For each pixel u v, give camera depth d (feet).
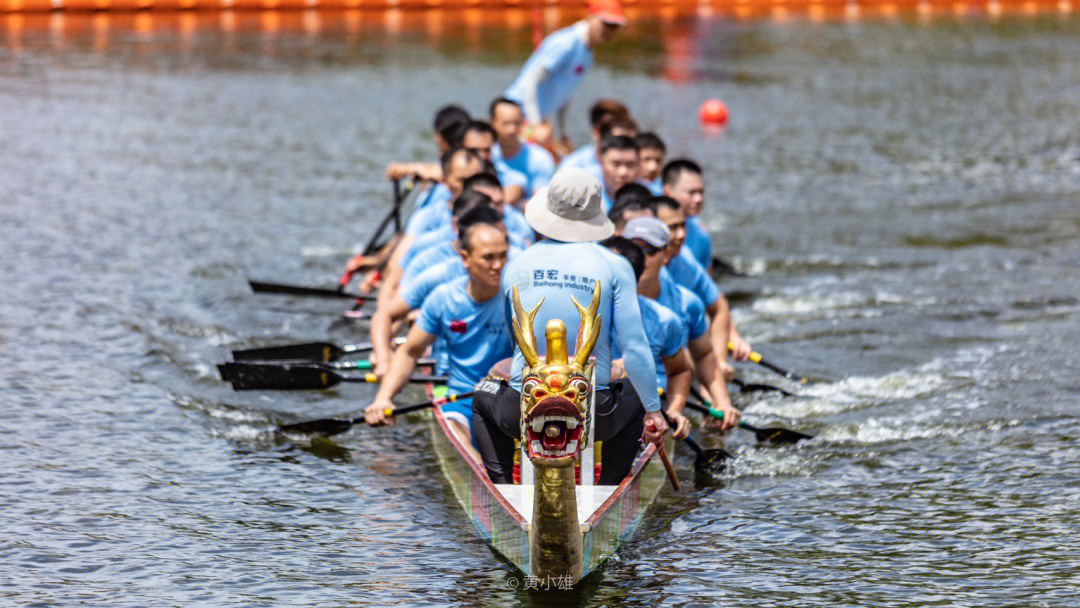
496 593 68.49
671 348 82.79
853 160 212.43
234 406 102.17
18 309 125.49
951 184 193.88
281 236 160.56
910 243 158.20
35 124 230.48
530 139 150.30
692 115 254.88
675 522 79.10
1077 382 106.11
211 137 224.94
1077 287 136.67
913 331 122.11
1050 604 67.10
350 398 106.01
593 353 73.61
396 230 140.15
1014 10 469.98
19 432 93.56
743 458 91.25
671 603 67.36
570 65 156.76
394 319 97.71
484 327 87.10
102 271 140.97
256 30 387.34
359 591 68.85
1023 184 193.36
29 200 173.58
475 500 77.61
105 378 107.04
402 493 84.28
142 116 242.78
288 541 75.87
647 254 84.23
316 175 197.06
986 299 132.77
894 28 412.57
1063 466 88.02
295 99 266.57
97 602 67.15
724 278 144.36
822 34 395.75
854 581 70.18
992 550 74.33
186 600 67.62
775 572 71.46
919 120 249.96
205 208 173.58
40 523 77.56
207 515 79.77
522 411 64.03
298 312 130.31
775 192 189.26
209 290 135.54
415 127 237.25
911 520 79.20
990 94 282.36
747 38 384.47
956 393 104.42
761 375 111.14
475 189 99.35
